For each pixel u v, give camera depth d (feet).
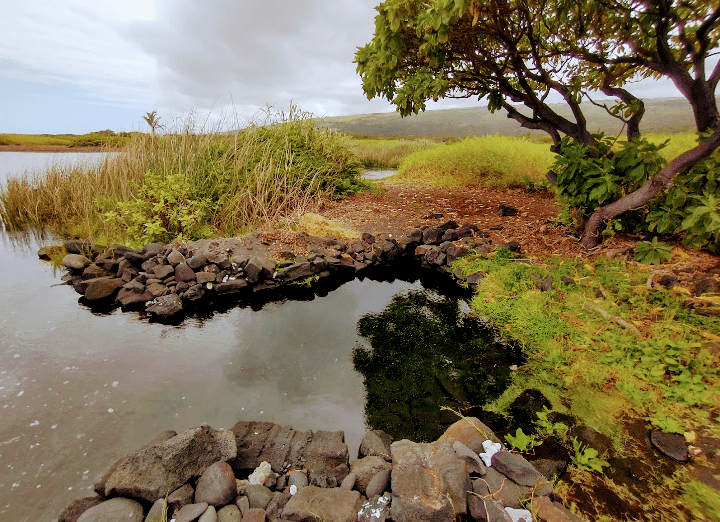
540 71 18.40
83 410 9.43
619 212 16.48
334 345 12.75
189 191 22.24
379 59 18.37
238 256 17.53
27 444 8.34
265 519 6.28
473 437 7.89
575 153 17.63
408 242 21.01
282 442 8.25
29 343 12.24
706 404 8.77
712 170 14.26
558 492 6.92
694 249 16.05
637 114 17.93
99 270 16.80
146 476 6.56
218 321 14.29
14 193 26.21
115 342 12.58
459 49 18.94
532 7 18.16
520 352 11.85
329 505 6.42
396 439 8.70
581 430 8.49
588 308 13.05
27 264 18.83
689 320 11.60
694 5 13.23
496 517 6.01
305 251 18.95
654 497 6.81
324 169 29.66
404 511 6.02
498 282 15.83
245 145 27.68
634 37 16.74
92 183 26.18
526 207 26.68
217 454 7.43
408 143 72.38
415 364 11.60
